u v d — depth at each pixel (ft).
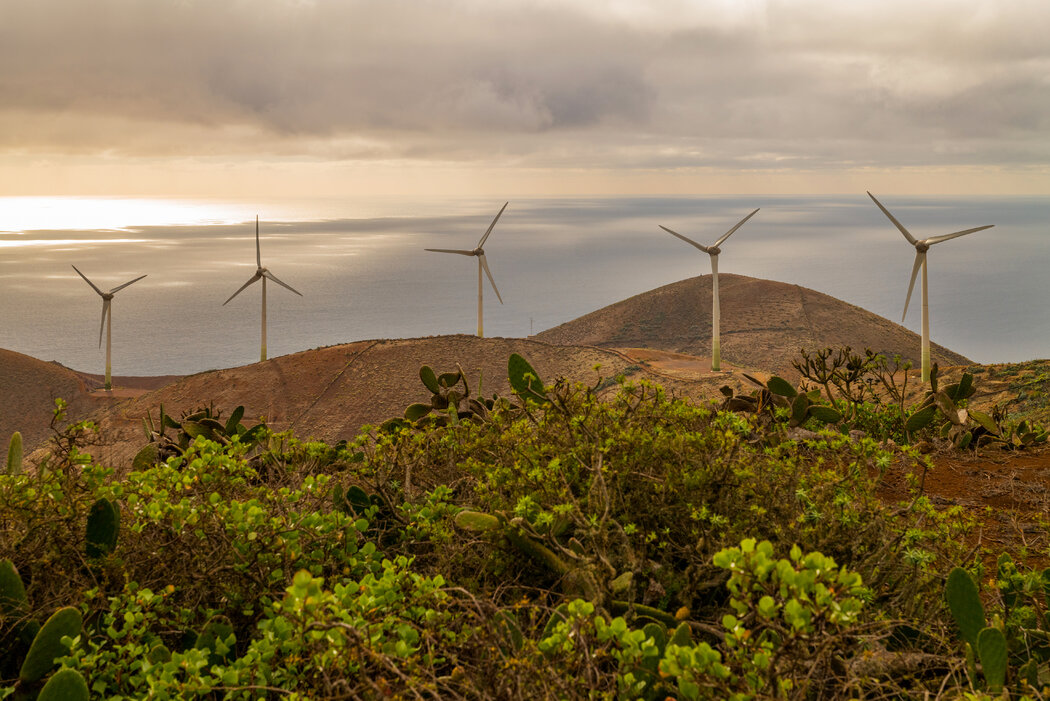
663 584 12.09
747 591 7.34
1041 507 19.31
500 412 19.58
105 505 12.12
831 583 7.15
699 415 16.87
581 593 11.45
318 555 11.85
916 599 11.12
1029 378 106.63
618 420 15.76
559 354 317.63
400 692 7.90
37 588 11.57
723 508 13.23
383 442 16.16
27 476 12.61
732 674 7.43
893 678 9.71
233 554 11.47
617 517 13.35
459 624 10.02
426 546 13.73
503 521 12.87
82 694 8.79
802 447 21.47
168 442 19.93
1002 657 9.05
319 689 8.54
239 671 8.74
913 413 28.19
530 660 8.48
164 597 10.70
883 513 12.58
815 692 9.30
